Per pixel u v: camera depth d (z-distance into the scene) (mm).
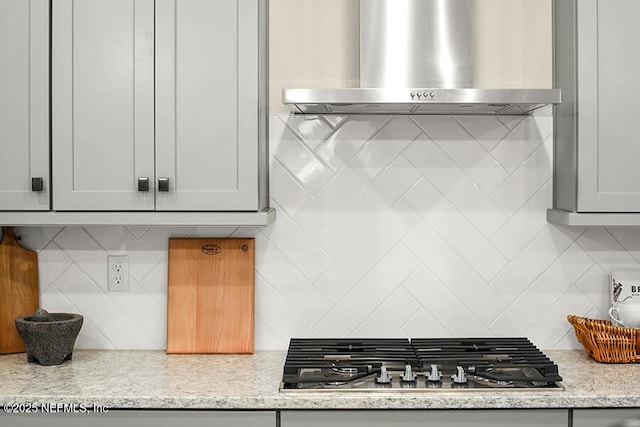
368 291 2787
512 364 2346
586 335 2602
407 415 2195
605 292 2789
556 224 2779
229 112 2445
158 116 2449
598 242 2783
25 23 2449
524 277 2787
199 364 2582
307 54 2781
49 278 2795
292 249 2785
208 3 2432
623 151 2506
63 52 2447
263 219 2457
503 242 2785
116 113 2455
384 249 2781
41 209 2473
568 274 2787
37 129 2463
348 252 2781
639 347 2564
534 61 2779
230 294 2750
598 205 2510
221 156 2451
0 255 2711
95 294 2799
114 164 2461
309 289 2787
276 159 2779
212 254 2758
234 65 2438
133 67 2445
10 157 2469
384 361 2422
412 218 2779
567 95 2605
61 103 2453
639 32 2492
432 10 2502
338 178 2779
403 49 2502
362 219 2779
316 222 2779
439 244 2785
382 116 2770
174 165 2455
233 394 2207
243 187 2451
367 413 2197
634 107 2500
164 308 2797
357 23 2773
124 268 2791
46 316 2592
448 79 2502
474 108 2576
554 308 2789
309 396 2188
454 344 2621
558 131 2721
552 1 2768
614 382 2324
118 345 2803
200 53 2438
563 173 2660
